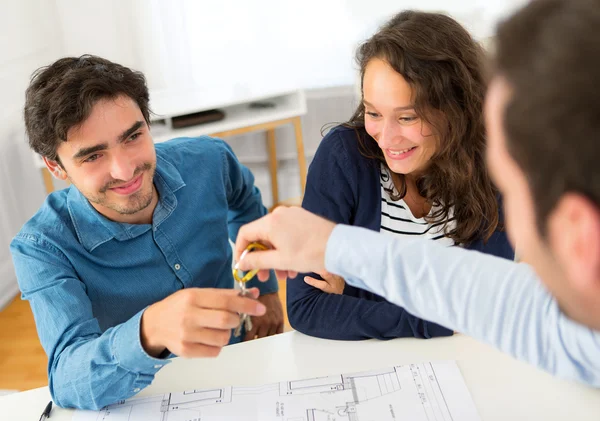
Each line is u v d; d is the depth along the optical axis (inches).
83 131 37.9
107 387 33.4
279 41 111.3
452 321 26.9
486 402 32.3
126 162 39.6
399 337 38.4
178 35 109.2
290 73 113.5
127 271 44.6
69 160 39.3
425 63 38.3
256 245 29.1
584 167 11.5
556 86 11.4
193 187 48.4
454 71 39.3
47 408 35.0
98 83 37.7
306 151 120.8
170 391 35.2
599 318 15.0
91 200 41.2
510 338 26.1
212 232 49.5
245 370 36.5
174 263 46.2
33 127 39.2
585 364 25.0
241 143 119.0
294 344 39.0
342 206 45.4
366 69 40.0
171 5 107.0
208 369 36.9
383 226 45.9
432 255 26.4
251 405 33.3
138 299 45.0
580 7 11.6
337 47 111.3
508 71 12.7
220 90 103.2
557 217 12.7
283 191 123.6
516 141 12.6
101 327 44.5
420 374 34.7
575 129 11.3
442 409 31.9
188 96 101.1
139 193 41.6
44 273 40.0
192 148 50.4
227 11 108.4
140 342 31.8
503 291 25.8
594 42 11.0
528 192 13.3
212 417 32.7
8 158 96.6
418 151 41.1
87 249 42.7
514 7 13.3
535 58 12.0
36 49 104.3
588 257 12.6
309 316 40.1
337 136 46.1
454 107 39.8
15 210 98.8
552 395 32.6
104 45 109.9
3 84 95.7
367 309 39.1
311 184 45.9
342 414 32.0
